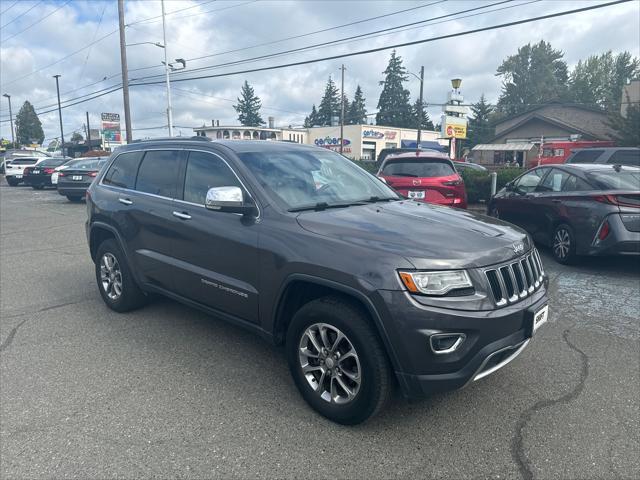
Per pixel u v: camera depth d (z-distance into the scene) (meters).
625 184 6.64
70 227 11.56
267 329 3.48
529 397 3.47
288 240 3.25
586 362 4.02
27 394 3.54
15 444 2.95
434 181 8.45
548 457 2.81
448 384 2.75
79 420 3.20
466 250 2.89
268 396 3.50
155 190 4.56
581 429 3.08
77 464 2.76
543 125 37.22
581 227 6.73
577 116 36.38
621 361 4.04
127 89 26.52
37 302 5.69
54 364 4.03
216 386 3.64
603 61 81.19
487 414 3.25
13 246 9.20
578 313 5.20
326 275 2.98
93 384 3.68
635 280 6.45
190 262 4.06
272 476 2.65
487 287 2.84
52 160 24.33
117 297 5.16
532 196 7.95
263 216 3.50
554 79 87.19
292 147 4.45
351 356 2.99
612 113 24.72
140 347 4.36
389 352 2.78
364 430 3.07
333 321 3.00
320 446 2.92
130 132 27.02
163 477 2.65
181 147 4.44
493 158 41.06
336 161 4.57
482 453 2.85
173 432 3.06
